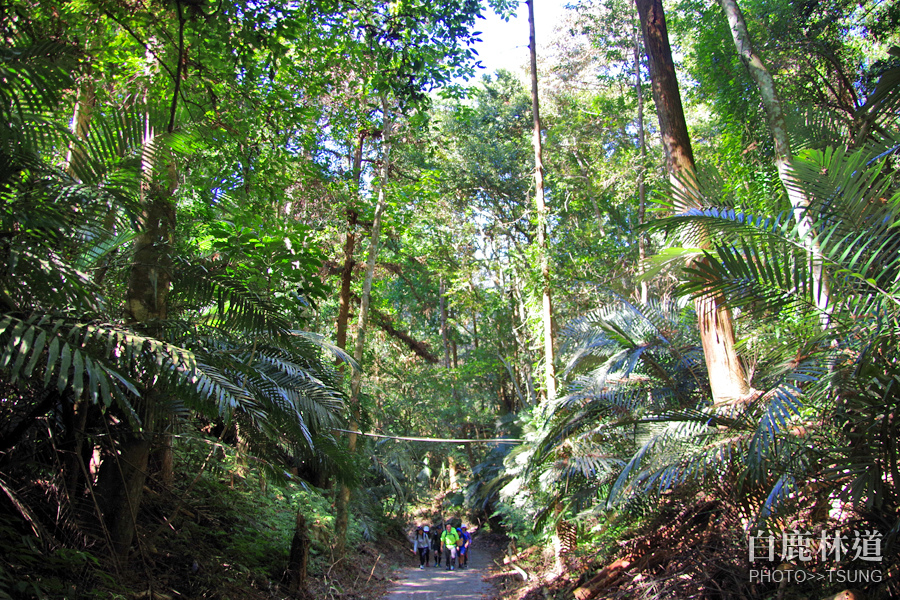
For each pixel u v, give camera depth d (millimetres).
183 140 5031
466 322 31125
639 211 16141
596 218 19562
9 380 3850
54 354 3025
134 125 4695
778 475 4348
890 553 3770
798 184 4309
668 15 15680
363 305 13484
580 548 9156
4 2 4465
